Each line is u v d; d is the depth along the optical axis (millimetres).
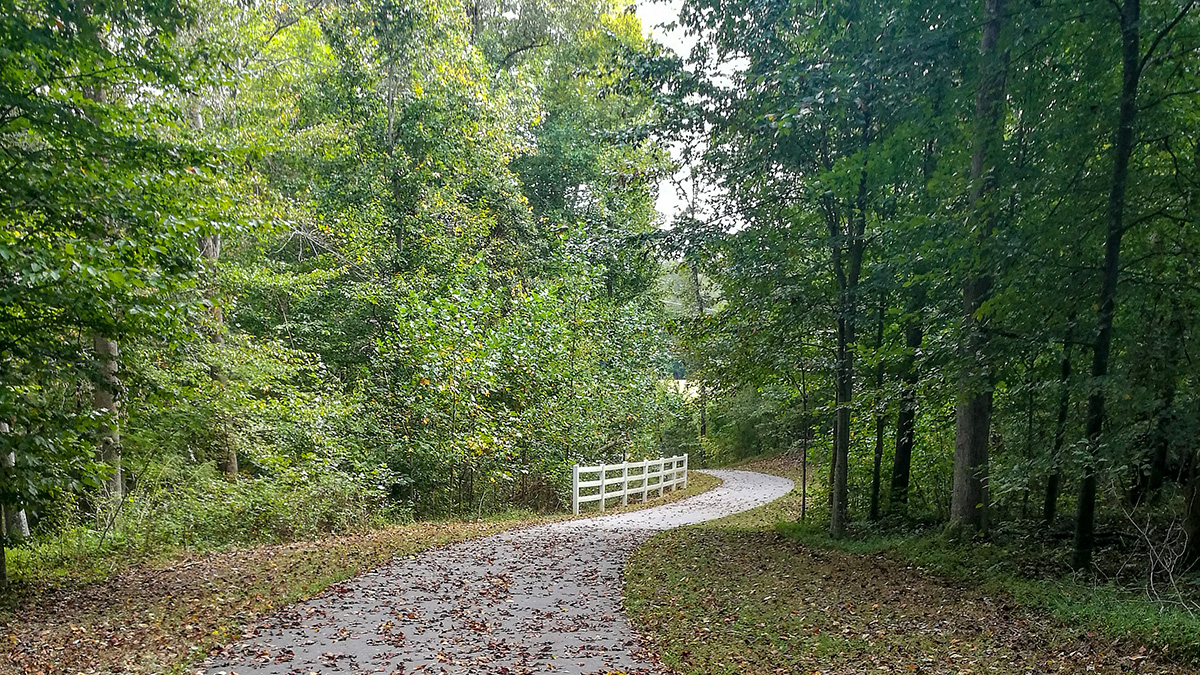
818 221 13164
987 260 8805
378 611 7660
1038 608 7594
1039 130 9391
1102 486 10945
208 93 15156
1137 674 5543
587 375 20828
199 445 15445
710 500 21938
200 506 12547
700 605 7953
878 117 10922
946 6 9727
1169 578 7938
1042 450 9047
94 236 8539
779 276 12891
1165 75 8258
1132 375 7949
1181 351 7879
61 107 7605
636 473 24719
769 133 12117
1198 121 8172
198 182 9305
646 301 28188
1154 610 6879
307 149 18656
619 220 24062
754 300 13320
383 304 19938
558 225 25188
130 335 8484
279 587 8539
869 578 9312
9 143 7895
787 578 9367
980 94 9695
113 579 9148
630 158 18125
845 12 10875
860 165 10742
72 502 11578
